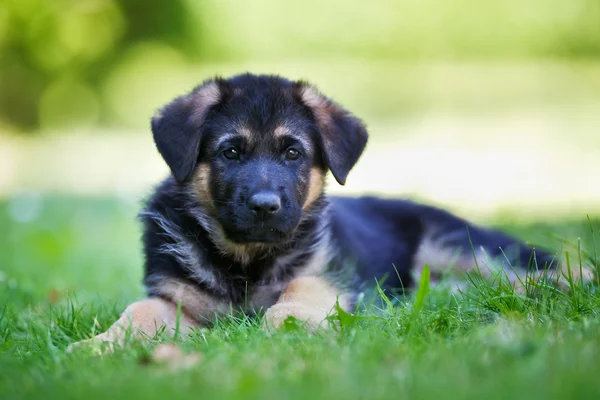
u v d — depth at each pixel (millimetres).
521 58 25609
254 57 24547
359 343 3223
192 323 4609
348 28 24828
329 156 4875
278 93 4914
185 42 23734
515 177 13625
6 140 19922
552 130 18672
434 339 3326
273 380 2750
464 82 24297
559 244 6492
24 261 7312
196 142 4680
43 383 2928
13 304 5121
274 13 24453
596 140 17203
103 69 22312
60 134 21188
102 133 21547
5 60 20531
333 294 4559
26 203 11797
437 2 25125
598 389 2504
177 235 4668
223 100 4820
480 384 2621
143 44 23156
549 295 4039
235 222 4469
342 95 22578
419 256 5812
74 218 10477
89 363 3264
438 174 14242
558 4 25297
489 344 3113
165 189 4930
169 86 22578
